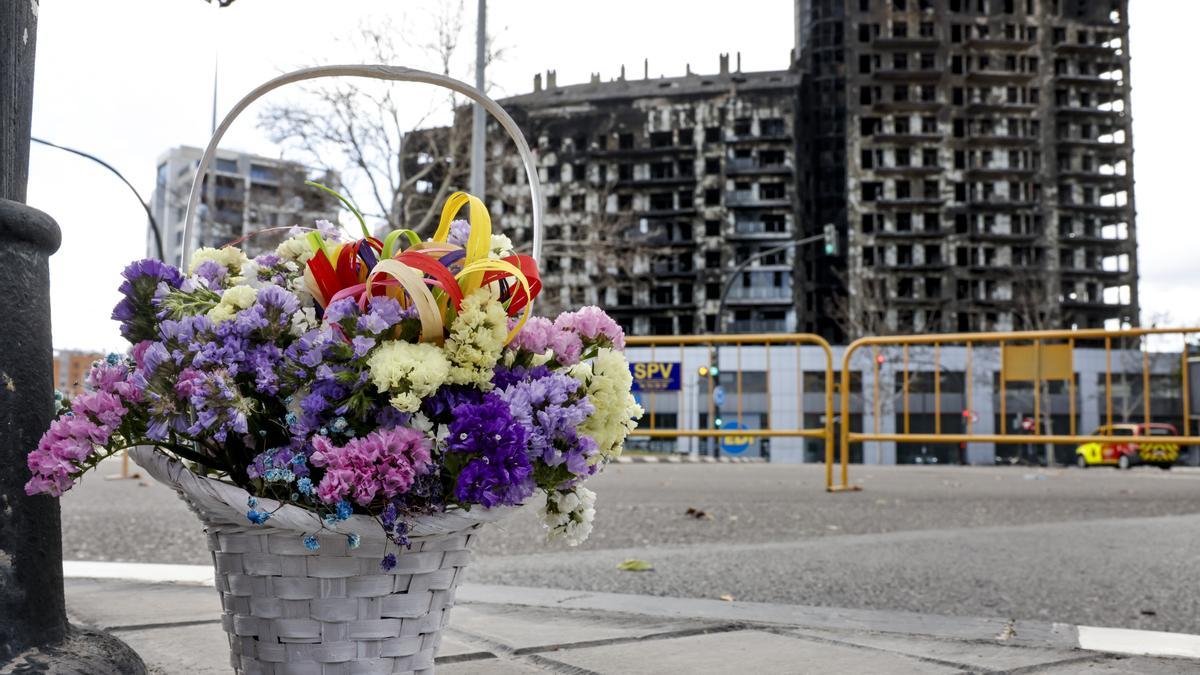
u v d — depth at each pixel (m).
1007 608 2.83
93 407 1.26
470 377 1.34
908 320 63.88
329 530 1.24
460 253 1.48
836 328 66.81
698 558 3.84
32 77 1.55
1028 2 67.38
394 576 1.36
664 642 2.22
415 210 20.95
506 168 24.38
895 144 65.56
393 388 1.25
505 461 1.27
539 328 1.49
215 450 1.37
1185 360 8.24
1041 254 64.75
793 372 43.94
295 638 1.33
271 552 1.32
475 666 1.98
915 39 65.75
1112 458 27.45
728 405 44.09
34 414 1.42
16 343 1.41
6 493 1.38
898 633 2.34
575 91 70.31
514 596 2.83
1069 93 66.62
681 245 65.19
